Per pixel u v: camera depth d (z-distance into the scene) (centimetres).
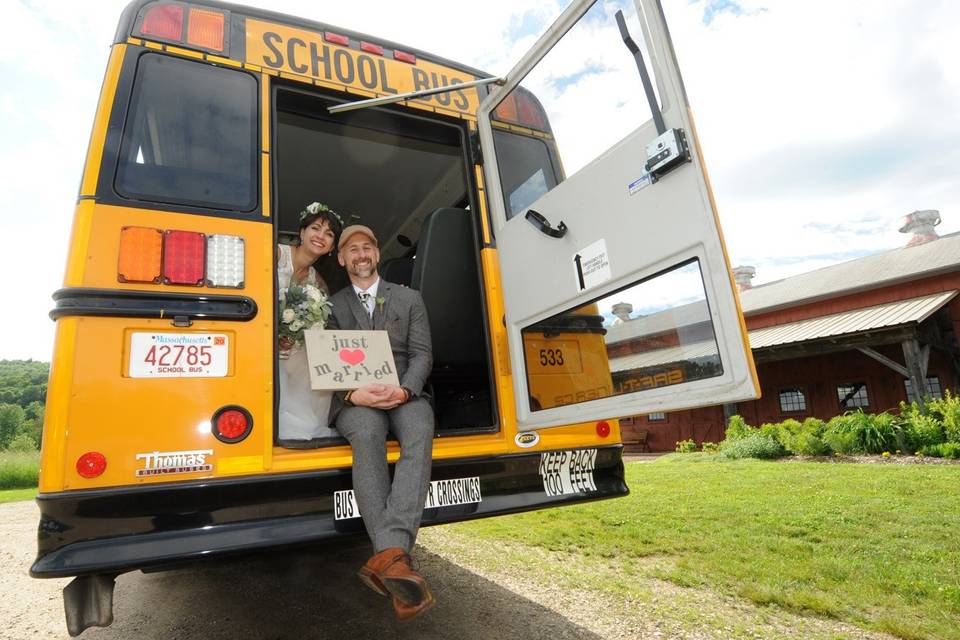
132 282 195
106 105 211
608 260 223
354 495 212
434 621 279
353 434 214
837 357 1477
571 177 245
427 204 464
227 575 389
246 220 221
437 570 368
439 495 234
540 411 254
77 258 190
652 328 205
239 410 202
